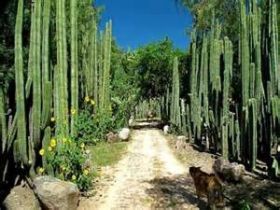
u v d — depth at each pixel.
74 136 12.60
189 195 10.31
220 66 16.73
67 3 17.02
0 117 9.11
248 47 13.31
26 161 9.47
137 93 36.91
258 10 13.77
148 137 23.16
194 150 17.30
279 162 11.81
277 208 9.03
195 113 19.22
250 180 11.49
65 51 12.01
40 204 8.66
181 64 28.94
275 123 12.12
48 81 9.95
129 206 9.42
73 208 8.80
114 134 19.39
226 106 14.05
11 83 10.66
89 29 20.55
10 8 13.35
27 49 13.62
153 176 12.24
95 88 19.66
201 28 20.88
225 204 9.38
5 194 9.16
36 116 9.69
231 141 14.19
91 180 10.88
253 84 13.17
